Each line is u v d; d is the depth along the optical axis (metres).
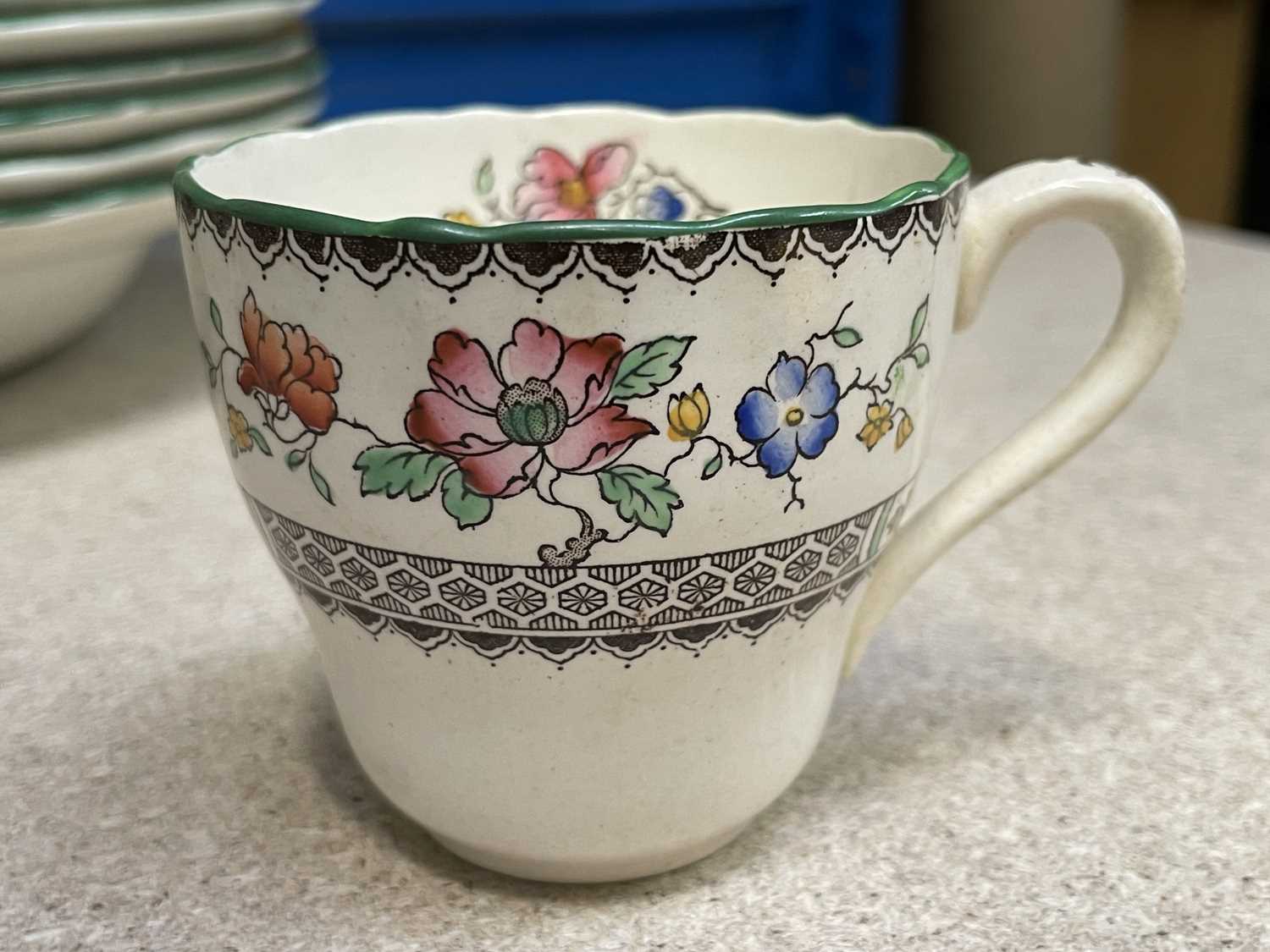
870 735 0.39
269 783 0.37
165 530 0.52
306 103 0.65
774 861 0.33
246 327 0.26
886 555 0.34
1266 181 1.35
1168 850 0.33
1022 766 0.37
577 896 0.32
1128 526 0.52
